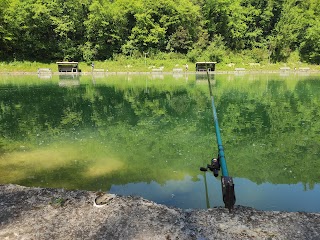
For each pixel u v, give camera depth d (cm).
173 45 3306
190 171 473
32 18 2939
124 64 3020
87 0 3234
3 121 842
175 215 290
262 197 382
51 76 2459
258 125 805
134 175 456
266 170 481
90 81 2047
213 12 3656
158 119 884
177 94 1412
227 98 1292
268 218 283
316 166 500
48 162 512
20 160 521
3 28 2755
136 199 325
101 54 3194
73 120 862
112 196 332
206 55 3166
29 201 323
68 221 283
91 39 3209
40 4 2973
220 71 2961
